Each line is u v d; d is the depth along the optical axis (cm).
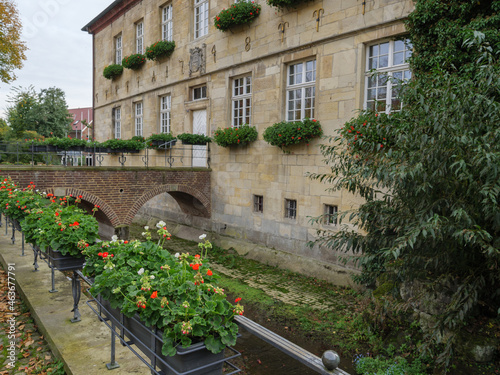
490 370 436
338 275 829
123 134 1761
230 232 1165
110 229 1162
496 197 360
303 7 915
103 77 1917
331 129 861
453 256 421
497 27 570
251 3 1027
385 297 560
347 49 827
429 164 405
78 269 366
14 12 1548
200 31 1298
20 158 1439
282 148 963
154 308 205
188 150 1366
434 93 446
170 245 1222
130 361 300
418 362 477
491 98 404
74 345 325
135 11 1628
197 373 193
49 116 2462
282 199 986
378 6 764
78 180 988
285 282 862
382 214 480
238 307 204
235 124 1170
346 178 500
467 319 477
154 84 1513
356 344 568
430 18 648
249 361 540
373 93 804
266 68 1023
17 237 731
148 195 1112
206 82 1247
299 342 594
